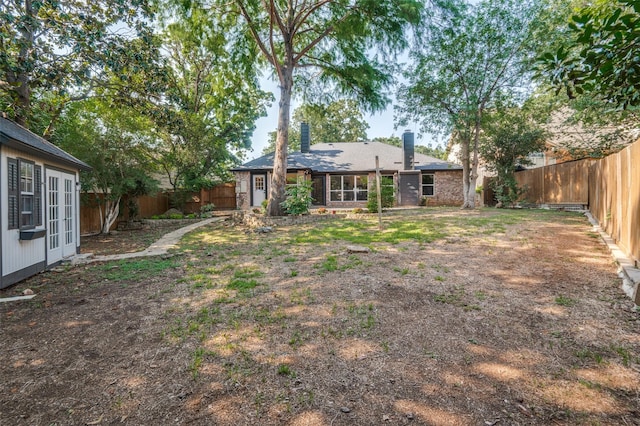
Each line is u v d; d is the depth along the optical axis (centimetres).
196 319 356
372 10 1124
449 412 204
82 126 1138
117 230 1336
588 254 548
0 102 790
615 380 230
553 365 251
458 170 1977
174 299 425
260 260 625
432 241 708
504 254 575
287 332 319
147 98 936
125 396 228
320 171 1983
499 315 341
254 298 415
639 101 238
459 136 1544
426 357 268
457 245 659
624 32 201
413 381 237
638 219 430
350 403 215
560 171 1259
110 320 363
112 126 1180
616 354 263
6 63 611
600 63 222
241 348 290
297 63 1365
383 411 207
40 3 596
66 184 732
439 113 1471
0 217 498
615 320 319
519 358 262
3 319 373
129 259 700
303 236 862
